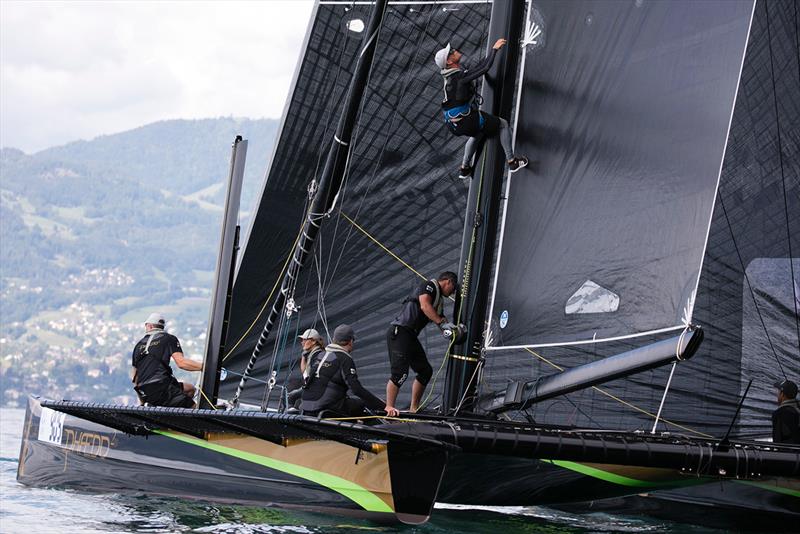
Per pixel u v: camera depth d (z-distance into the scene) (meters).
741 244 26.73
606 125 21.22
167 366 24.28
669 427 26.61
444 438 18.77
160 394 23.98
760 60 26.25
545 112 22.44
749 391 26.27
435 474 19.00
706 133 19.38
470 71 22.42
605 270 20.67
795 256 26.14
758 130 26.53
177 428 23.11
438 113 29.30
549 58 22.59
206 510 21.84
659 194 19.98
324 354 20.81
